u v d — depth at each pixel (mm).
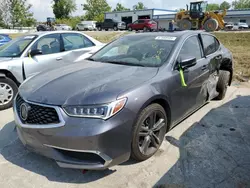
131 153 2779
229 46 17828
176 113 3363
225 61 5059
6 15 33062
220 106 4840
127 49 3816
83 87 2691
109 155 2480
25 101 2691
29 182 2629
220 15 24625
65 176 2725
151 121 2928
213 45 4746
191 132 3730
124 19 54281
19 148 3289
